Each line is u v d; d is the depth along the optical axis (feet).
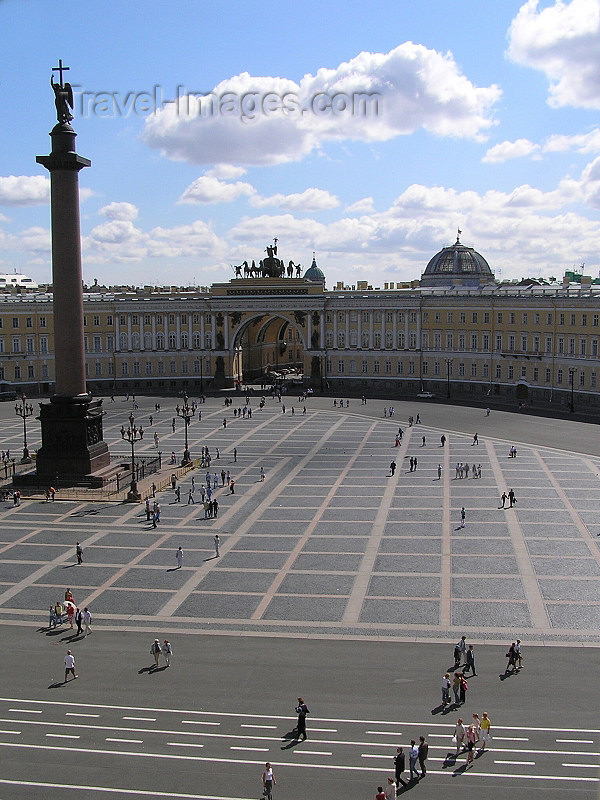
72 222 244.63
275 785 92.63
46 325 506.07
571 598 152.15
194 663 127.24
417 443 315.17
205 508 217.97
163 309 528.22
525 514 209.77
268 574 168.96
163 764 97.19
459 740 98.94
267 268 536.83
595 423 354.33
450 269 586.45
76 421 253.44
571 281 550.36
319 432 346.13
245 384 563.89
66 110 240.94
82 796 90.84
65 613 148.97
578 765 96.63
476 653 129.59
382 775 94.89
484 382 479.82
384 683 119.03
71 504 232.32
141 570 173.06
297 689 117.29
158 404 427.33
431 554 179.11
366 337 520.83
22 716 109.81
